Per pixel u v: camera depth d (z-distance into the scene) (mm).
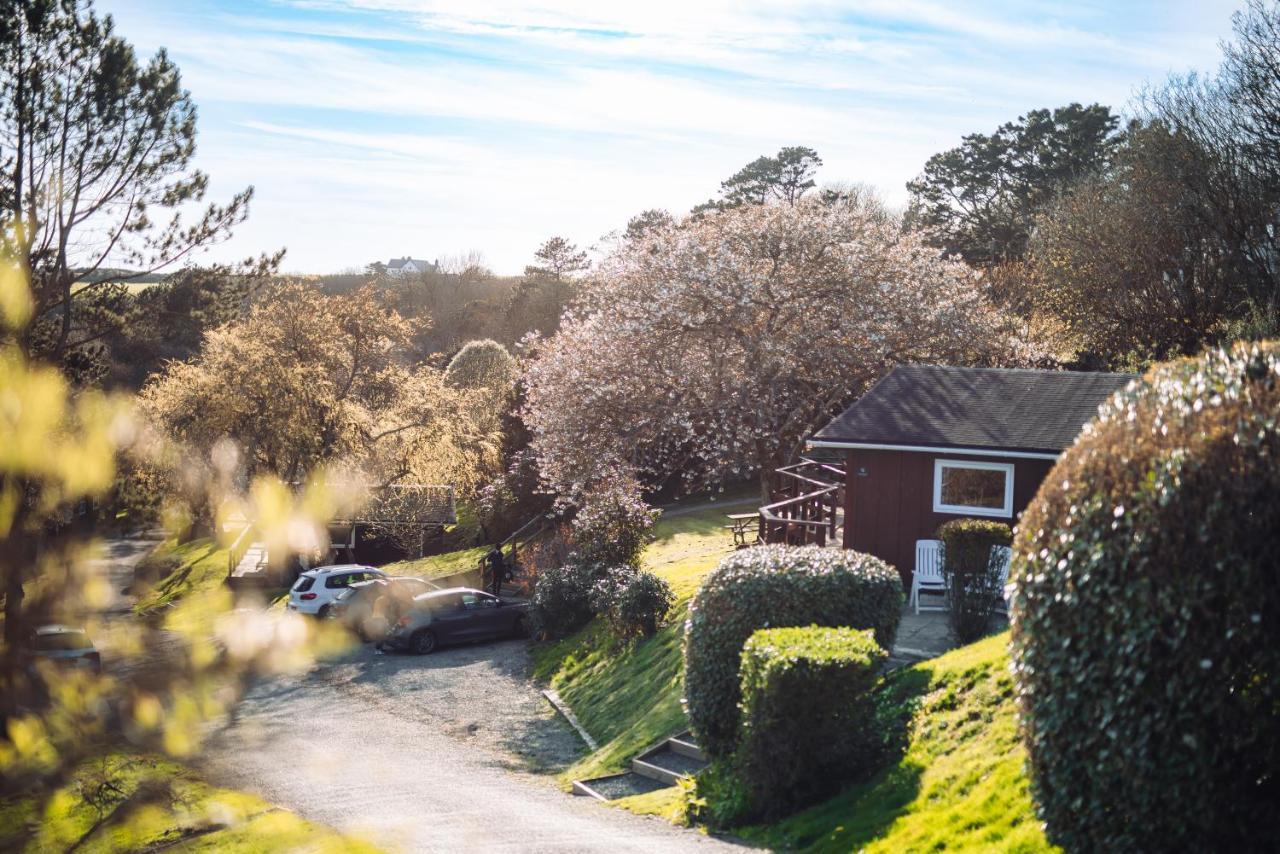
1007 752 10047
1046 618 7492
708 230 32375
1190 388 7590
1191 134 37750
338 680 24422
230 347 39281
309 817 12312
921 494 21188
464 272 92875
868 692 11555
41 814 2979
